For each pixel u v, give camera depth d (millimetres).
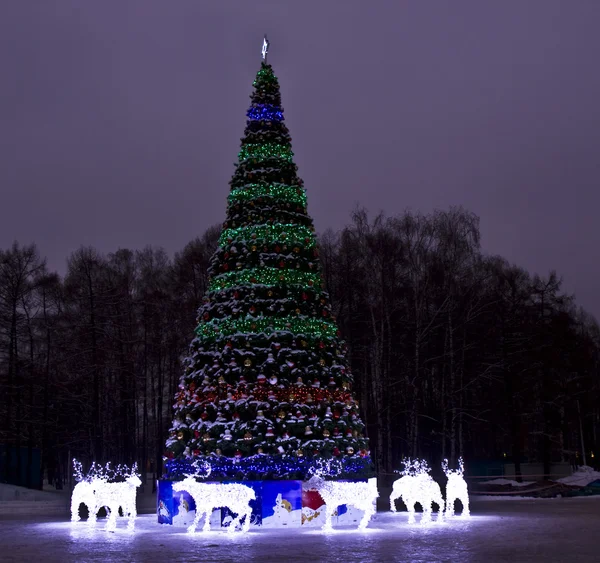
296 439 21922
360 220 45406
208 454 21844
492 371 45250
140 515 27391
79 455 56844
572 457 62906
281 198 24484
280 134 25453
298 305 23391
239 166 25203
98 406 44688
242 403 22109
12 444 47938
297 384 22375
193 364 23656
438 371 48656
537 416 47031
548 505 30422
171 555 14586
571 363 48125
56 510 31922
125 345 47562
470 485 39156
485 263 48031
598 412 62750
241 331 23031
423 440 49875
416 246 44219
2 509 31984
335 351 23828
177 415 23266
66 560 13852
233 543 16859
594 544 15883
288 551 15156
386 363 43625
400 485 22453
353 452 22688
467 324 44344
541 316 47438
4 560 13883
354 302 47344
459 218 44906
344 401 23344
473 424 48281
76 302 48469
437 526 20828
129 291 51281
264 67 26125
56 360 45312
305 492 21453
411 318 45688
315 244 24859
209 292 24500
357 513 22578
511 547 15383
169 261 54625
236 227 24406
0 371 45625
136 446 51750
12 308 44844
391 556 14094
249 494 19625
